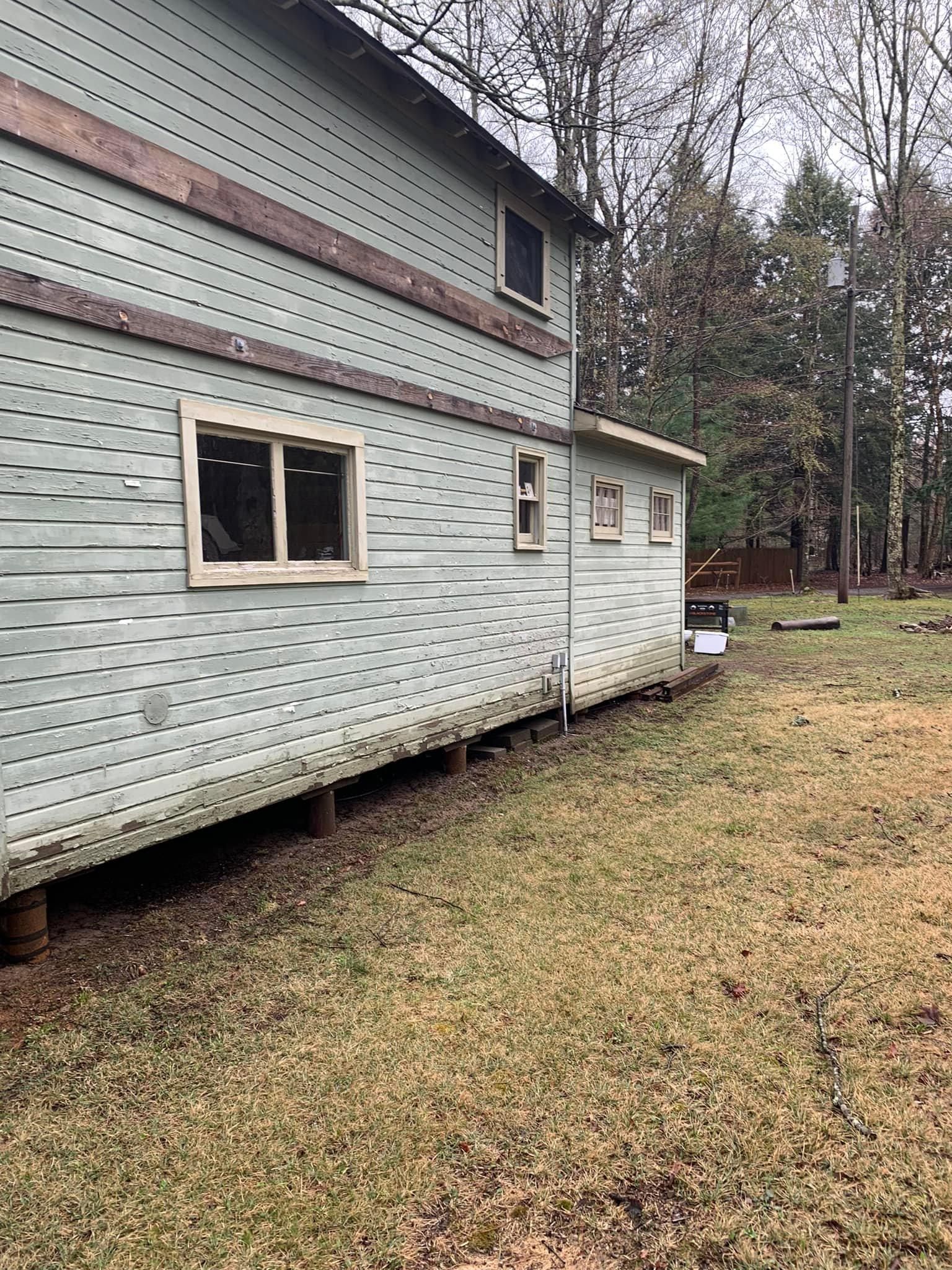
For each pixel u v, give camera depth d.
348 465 4.38
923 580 30.08
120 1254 1.73
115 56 3.01
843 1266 1.67
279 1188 1.92
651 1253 1.72
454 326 5.26
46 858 2.86
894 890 3.62
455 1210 1.85
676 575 9.69
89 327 2.97
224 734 3.61
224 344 3.51
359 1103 2.22
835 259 17.03
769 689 8.91
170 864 4.04
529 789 5.41
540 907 3.54
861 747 6.31
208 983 2.89
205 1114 2.19
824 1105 2.18
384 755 4.73
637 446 7.88
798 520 26.33
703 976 2.89
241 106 3.57
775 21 14.00
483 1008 2.71
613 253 15.26
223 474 3.62
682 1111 2.16
